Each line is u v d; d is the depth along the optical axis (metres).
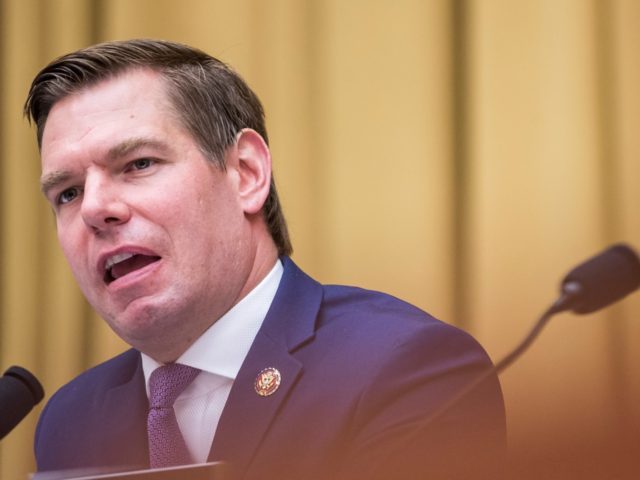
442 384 2.35
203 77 2.72
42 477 1.78
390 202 5.92
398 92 5.96
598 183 5.68
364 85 5.99
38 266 6.37
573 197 5.69
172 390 2.60
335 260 5.95
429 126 5.91
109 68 2.64
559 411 5.50
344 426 2.37
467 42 5.88
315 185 5.99
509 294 5.71
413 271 5.86
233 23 6.12
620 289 1.60
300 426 2.40
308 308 2.68
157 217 2.52
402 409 2.32
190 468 1.68
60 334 6.30
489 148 5.80
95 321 6.29
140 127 2.56
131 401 2.81
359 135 5.98
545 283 5.68
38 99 2.68
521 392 5.59
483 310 5.74
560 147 5.72
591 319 5.53
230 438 2.43
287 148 6.02
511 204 5.76
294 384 2.47
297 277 2.78
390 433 2.27
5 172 6.41
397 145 5.94
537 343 5.61
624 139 5.66
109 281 2.59
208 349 2.62
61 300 6.33
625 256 1.60
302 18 6.07
